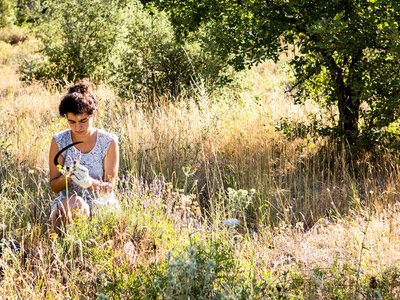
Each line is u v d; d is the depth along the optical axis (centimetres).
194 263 228
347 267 294
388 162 525
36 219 390
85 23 1177
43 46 1261
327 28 475
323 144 592
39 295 281
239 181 499
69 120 346
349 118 566
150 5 683
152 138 575
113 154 375
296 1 521
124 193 413
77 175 328
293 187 511
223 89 825
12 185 438
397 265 322
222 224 364
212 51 603
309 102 775
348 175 499
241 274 285
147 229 358
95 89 988
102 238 339
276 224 429
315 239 383
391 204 445
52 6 1202
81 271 314
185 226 350
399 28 486
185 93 795
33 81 1205
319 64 551
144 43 884
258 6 544
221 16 610
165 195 432
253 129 628
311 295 270
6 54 1817
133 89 858
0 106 829
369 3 504
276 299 262
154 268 290
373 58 543
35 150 543
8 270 294
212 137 602
